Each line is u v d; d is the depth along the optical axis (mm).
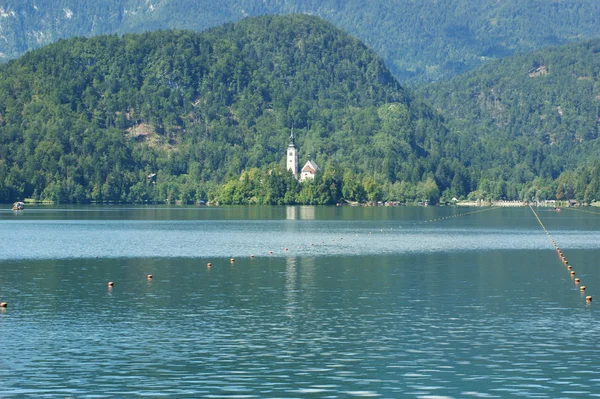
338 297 177375
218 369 116500
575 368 116688
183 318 152125
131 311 159250
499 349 127500
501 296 179125
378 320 150250
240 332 139750
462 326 144750
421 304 168375
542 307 164500
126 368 116625
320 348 128375
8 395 104688
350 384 109812
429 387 108438
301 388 108125
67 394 105188
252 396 105000
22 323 146750
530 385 109000
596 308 163125
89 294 180875
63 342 131750
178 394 105625
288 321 149500
